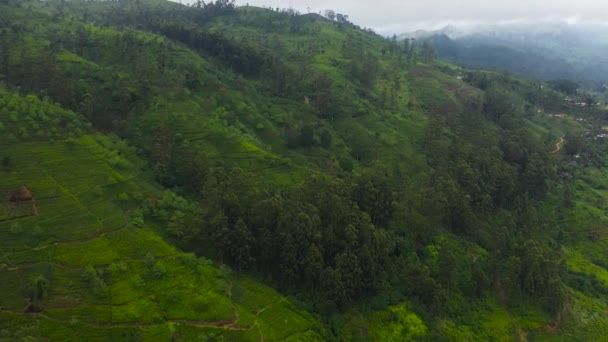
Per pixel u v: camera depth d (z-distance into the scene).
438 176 93.38
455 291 76.25
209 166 82.88
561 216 104.56
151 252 64.75
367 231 69.56
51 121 81.81
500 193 99.88
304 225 66.06
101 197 72.12
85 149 79.94
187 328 56.06
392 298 70.00
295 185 85.44
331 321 63.50
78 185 72.56
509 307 76.81
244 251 66.56
